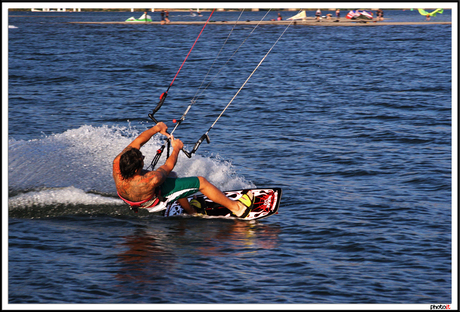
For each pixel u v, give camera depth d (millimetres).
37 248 20219
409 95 62250
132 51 121812
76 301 16094
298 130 44469
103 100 59000
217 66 94875
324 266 18922
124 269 18484
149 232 22672
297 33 179875
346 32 183125
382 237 21641
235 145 39125
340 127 45562
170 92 65938
